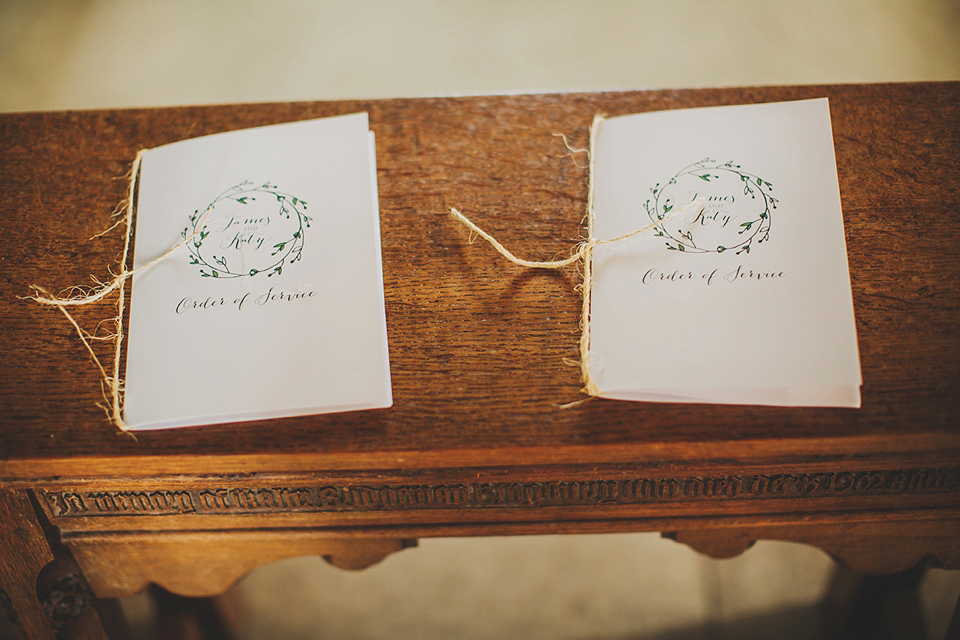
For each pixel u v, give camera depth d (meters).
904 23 1.47
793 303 0.52
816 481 0.52
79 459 0.50
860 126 0.59
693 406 0.51
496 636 0.95
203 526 0.54
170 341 0.53
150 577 0.58
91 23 1.58
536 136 0.61
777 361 0.50
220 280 0.55
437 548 1.02
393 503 0.54
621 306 0.53
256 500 0.53
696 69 1.44
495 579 0.99
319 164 0.59
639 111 0.61
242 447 0.50
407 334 0.54
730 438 0.49
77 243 0.57
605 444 0.50
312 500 0.53
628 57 1.48
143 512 0.54
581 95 0.62
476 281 0.55
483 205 0.58
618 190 0.57
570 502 0.54
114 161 0.61
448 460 0.51
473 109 0.62
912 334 0.52
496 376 0.52
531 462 0.51
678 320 0.52
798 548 1.00
